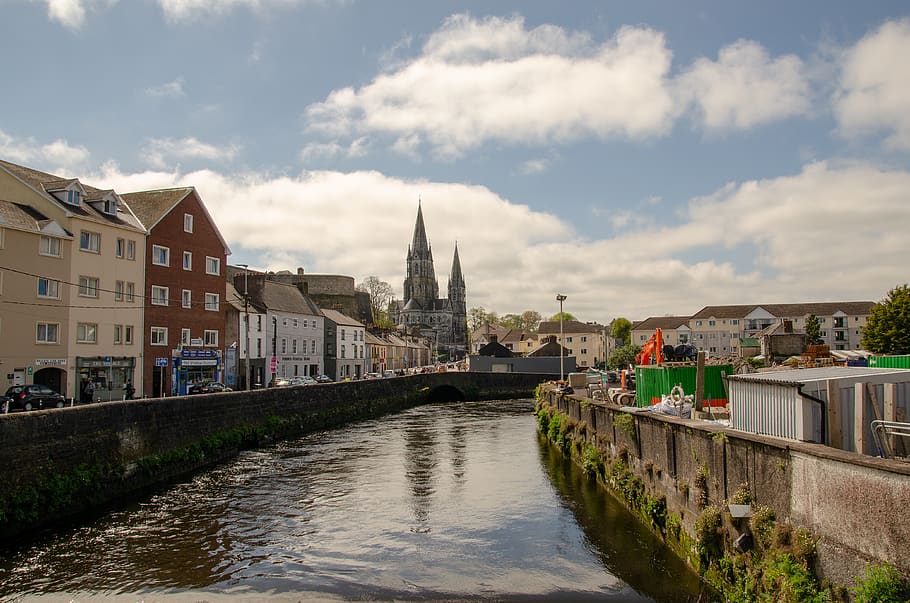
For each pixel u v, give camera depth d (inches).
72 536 632.4
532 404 2534.5
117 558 570.6
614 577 506.9
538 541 612.4
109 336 1473.9
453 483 880.3
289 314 2536.9
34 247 1280.8
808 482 341.4
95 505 740.7
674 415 647.8
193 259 1784.0
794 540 346.3
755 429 459.5
